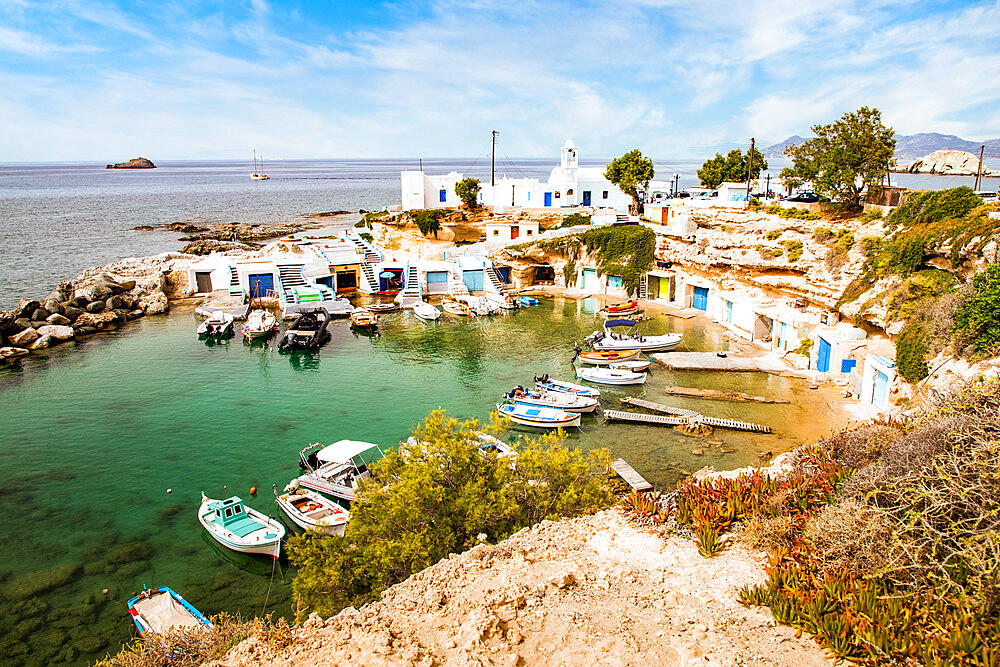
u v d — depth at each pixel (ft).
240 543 86.33
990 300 95.20
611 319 201.36
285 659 39.70
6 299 238.68
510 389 151.02
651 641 35.99
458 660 35.81
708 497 51.01
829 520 41.88
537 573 43.09
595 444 119.03
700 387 146.82
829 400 135.64
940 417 50.88
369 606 44.06
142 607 74.28
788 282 181.98
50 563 85.87
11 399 146.30
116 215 542.98
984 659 30.17
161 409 140.36
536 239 269.23
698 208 226.38
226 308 226.38
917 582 36.29
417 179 351.46
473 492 61.46
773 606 36.86
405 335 201.67
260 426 131.13
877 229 161.48
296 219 524.11
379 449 120.06
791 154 232.32
